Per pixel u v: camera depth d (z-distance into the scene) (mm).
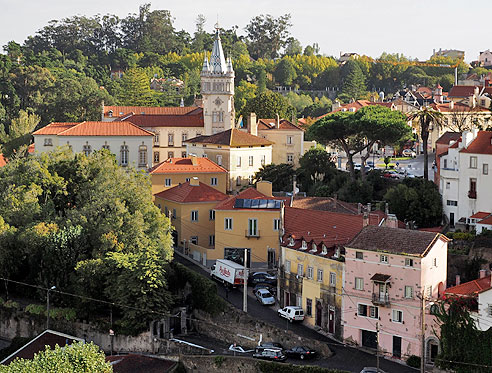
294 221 129625
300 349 108812
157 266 121250
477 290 105750
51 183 146000
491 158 141000
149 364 113062
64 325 126062
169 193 159875
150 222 136125
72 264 129625
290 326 117500
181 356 113688
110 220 131375
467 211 144125
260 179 185500
